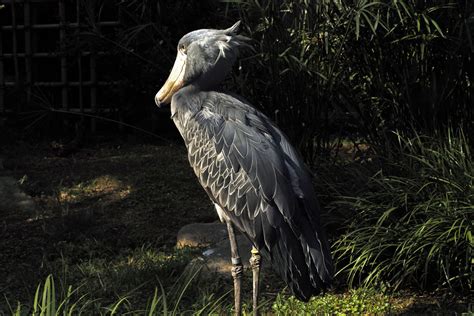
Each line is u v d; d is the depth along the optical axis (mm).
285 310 5820
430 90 6648
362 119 6898
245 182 4734
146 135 11844
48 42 12859
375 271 6121
